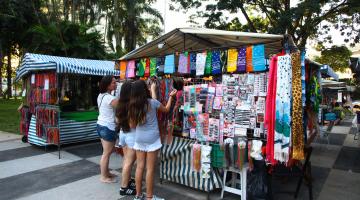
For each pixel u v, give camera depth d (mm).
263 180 3680
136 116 3486
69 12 23531
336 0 11594
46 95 6484
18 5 17656
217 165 3924
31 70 6887
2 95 27188
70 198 4039
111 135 4504
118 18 24172
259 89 3631
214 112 4020
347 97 20875
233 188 3986
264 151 3590
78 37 14852
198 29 4426
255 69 3627
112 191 4301
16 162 5781
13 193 4203
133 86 3539
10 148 6988
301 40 12602
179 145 4371
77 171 5238
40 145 6797
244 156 3709
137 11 24219
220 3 12531
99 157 6207
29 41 17609
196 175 4078
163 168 4555
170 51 5664
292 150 3371
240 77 3783
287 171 3893
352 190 4480
